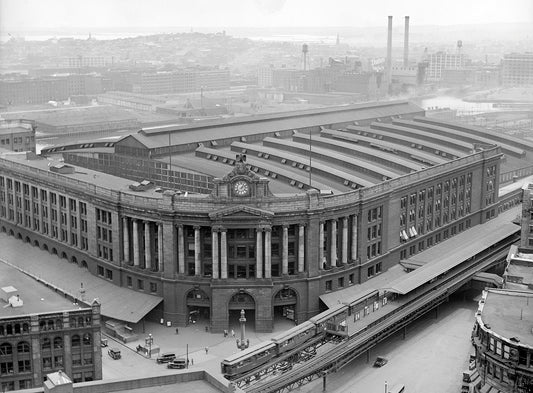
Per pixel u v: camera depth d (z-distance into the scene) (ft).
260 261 528.63
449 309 593.01
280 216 529.45
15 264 651.66
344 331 471.62
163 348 508.53
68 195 632.79
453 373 476.54
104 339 525.75
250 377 419.95
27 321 421.18
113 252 583.17
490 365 394.52
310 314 550.36
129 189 594.65
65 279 611.47
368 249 597.93
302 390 453.17
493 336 387.14
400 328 521.65
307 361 446.19
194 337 527.81
